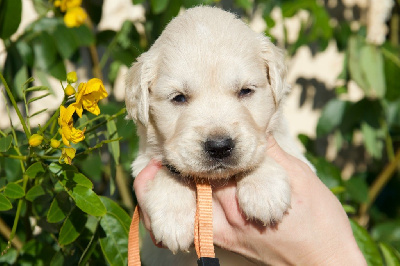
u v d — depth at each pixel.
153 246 0.74
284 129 0.71
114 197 0.94
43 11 0.84
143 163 0.71
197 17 0.68
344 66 0.93
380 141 1.03
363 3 1.12
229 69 0.65
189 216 0.63
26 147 0.69
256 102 0.67
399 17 1.09
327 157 1.13
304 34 1.04
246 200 0.61
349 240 0.62
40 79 0.79
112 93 0.96
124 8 1.02
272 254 0.62
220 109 0.64
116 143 0.67
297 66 1.09
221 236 0.63
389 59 0.88
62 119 0.59
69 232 0.63
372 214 1.08
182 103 0.66
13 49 0.77
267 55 0.69
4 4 0.71
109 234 0.65
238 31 0.67
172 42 0.67
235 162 0.62
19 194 0.62
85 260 0.64
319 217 0.62
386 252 0.73
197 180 0.64
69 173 0.62
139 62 0.69
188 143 0.63
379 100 0.95
